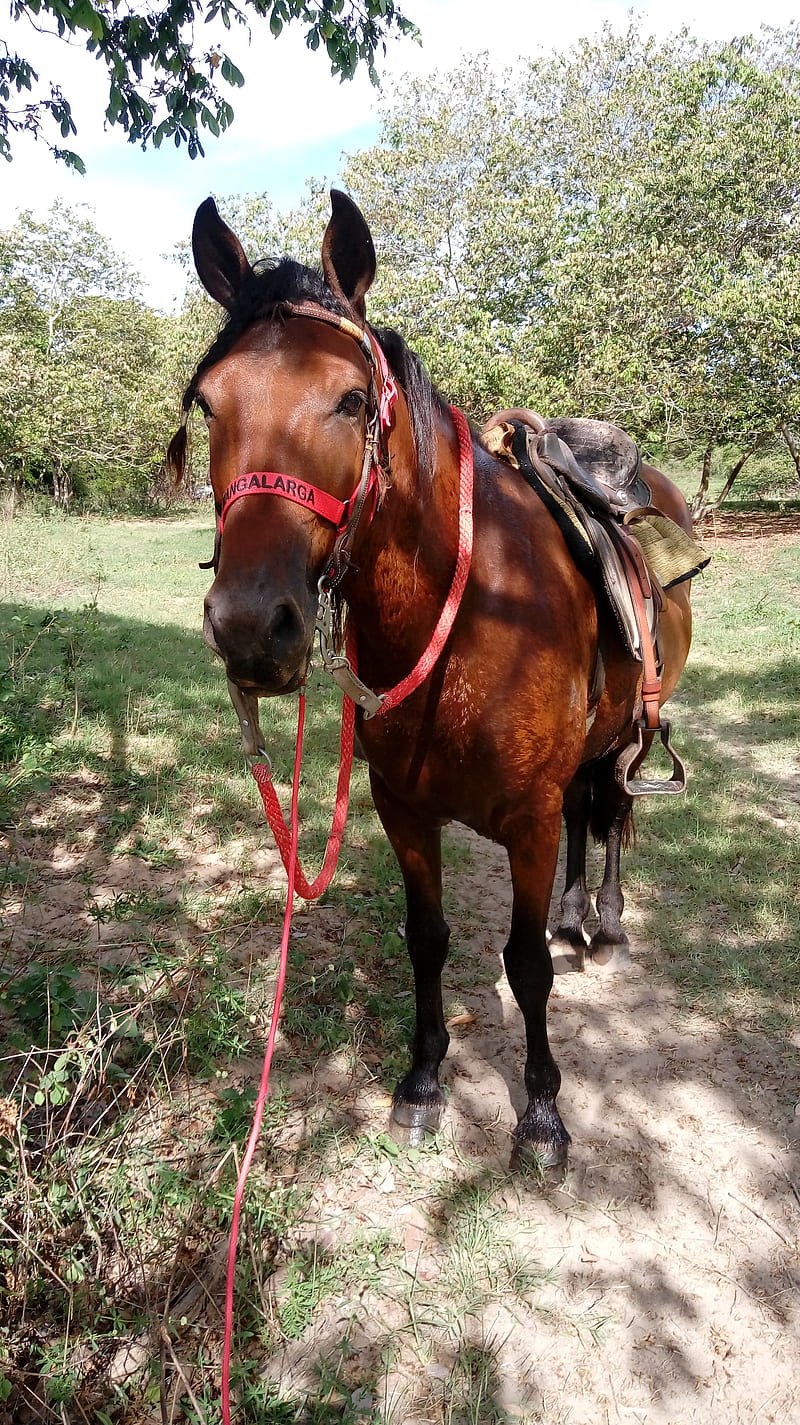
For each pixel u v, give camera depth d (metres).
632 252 13.44
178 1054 2.41
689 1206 2.06
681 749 4.95
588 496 2.28
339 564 1.45
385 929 3.13
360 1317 1.78
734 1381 1.69
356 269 1.51
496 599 1.80
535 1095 2.16
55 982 2.36
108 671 5.88
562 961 2.97
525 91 17.23
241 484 1.31
